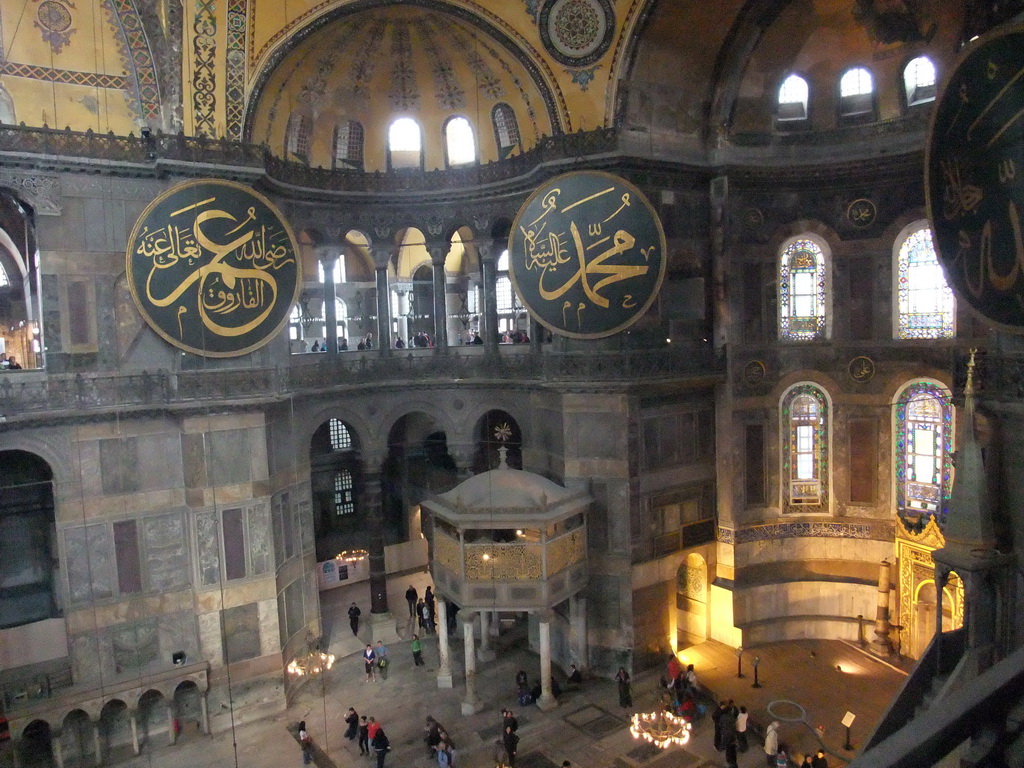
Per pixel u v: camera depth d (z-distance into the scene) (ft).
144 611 55.42
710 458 66.03
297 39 57.31
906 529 62.13
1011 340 38.19
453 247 93.76
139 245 52.06
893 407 64.03
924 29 57.77
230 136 56.34
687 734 47.39
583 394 60.90
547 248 60.13
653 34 57.31
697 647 65.26
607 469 60.75
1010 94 33.53
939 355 60.90
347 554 83.46
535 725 55.11
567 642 63.41
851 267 64.90
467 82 66.95
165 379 54.95
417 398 72.13
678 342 64.08
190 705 57.06
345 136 68.74
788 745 50.26
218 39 54.34
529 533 61.46
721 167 62.75
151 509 55.57
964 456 39.11
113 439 54.34
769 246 65.57
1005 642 38.11
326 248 68.69
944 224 39.14
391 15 62.64
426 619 69.82
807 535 67.56
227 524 57.21
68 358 53.01
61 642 52.90
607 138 59.11
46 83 52.37
